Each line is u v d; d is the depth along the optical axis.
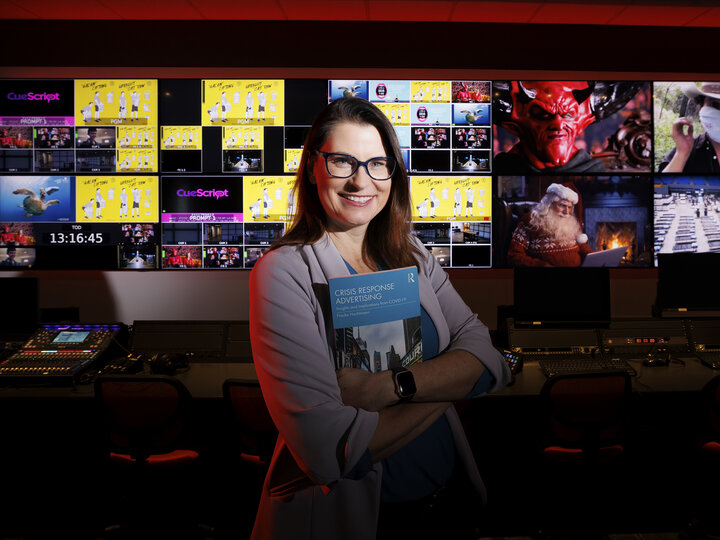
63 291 3.70
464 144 3.64
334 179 0.71
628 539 2.40
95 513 2.60
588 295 2.83
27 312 2.82
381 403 0.68
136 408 2.13
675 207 3.66
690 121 3.63
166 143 3.61
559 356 2.76
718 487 2.66
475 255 3.68
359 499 0.72
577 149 3.66
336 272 0.74
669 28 3.61
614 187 3.67
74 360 2.59
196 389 2.37
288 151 3.62
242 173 3.63
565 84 3.63
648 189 3.66
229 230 3.66
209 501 2.66
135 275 3.71
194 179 3.63
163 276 3.72
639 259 3.68
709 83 3.63
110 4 3.33
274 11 3.43
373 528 0.72
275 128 3.62
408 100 3.62
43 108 3.58
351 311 0.72
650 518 2.54
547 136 3.65
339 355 0.72
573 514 2.43
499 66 3.64
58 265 3.64
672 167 3.65
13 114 3.58
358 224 0.73
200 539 2.40
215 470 2.67
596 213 3.67
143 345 2.83
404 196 0.82
